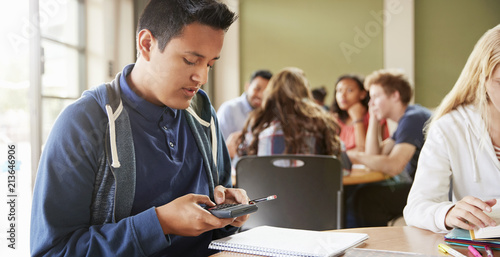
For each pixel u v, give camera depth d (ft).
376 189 10.64
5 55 7.56
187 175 3.64
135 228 2.94
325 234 3.51
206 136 3.91
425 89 13.51
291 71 8.71
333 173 6.47
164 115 3.55
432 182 4.30
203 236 3.76
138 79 3.40
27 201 7.88
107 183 3.22
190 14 3.04
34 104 7.89
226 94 14.43
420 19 13.44
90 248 2.94
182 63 3.14
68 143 3.07
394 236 3.62
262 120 8.77
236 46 14.26
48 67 8.54
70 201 3.04
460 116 4.55
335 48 13.85
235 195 3.55
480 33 13.15
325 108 13.69
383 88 12.10
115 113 3.26
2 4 7.49
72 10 9.27
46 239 2.96
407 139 10.28
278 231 3.60
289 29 14.08
